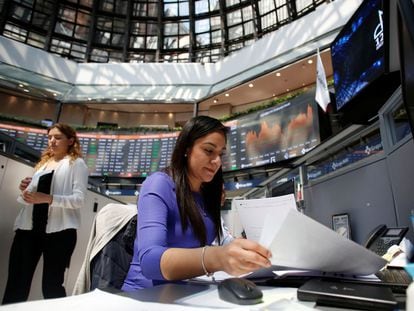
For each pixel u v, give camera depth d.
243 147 4.35
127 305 0.35
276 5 7.62
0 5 7.33
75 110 6.51
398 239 0.70
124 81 6.48
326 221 1.20
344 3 4.62
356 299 0.32
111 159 4.89
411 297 0.20
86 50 8.23
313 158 1.44
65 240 1.29
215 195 0.83
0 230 1.30
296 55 4.82
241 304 0.35
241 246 0.39
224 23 8.42
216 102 6.24
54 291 1.23
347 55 1.85
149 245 0.49
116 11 8.75
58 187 1.35
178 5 8.84
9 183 1.36
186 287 0.48
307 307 0.32
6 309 0.33
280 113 4.12
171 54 8.64
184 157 0.73
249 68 5.70
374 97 1.47
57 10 8.10
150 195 0.61
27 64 6.01
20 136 4.66
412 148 0.73
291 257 0.44
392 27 0.67
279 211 0.39
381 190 0.89
